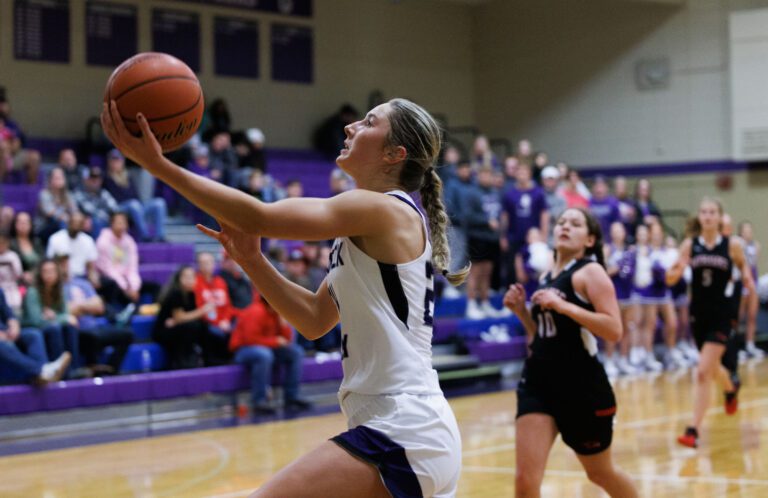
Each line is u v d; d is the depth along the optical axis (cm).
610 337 418
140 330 1027
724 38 1686
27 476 679
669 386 1112
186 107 248
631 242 1391
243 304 1051
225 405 990
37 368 866
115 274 1026
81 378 907
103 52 1504
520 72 1881
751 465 657
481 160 1441
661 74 1733
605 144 1789
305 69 1722
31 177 1196
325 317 289
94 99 1493
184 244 1177
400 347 261
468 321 1282
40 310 898
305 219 246
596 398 418
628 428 823
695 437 718
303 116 1720
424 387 262
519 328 1320
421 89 1870
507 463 686
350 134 283
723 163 1684
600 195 1411
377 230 259
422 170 281
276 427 884
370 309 261
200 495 605
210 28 1619
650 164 1747
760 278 1652
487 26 1925
